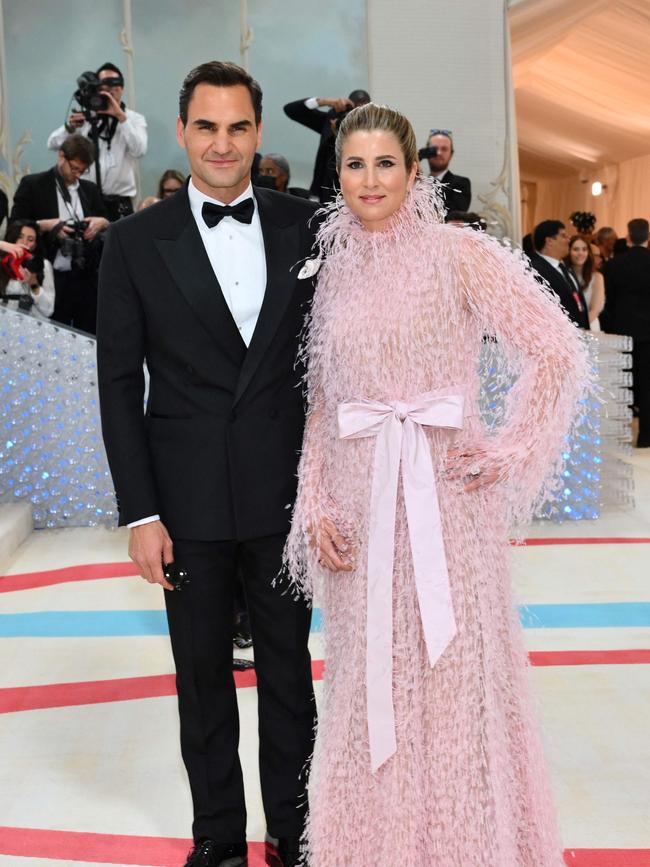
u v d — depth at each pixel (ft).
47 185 22.13
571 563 16.37
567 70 38.01
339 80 30.14
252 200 7.36
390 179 6.74
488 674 6.77
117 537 19.08
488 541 6.95
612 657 12.23
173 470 7.39
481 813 6.68
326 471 7.29
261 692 7.79
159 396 7.52
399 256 6.88
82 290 21.43
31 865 8.15
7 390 19.56
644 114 40.29
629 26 31.50
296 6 29.84
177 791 9.32
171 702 11.33
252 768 9.59
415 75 30.19
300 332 7.42
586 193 54.65
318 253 7.41
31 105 29.35
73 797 9.26
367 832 6.91
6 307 19.52
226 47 29.81
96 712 11.11
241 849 7.84
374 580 6.85
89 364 19.56
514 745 7.03
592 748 9.82
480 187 30.58
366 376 6.92
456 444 6.93
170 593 7.60
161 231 7.26
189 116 7.06
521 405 6.78
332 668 7.25
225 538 7.36
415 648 6.80
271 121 30.12
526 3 29.81
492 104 30.37
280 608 7.59
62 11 29.25
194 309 7.20
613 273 26.99
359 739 6.92
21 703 11.41
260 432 7.37
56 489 19.85
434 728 6.77
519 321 6.72
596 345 19.19
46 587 15.93
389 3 29.96
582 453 19.04
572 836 8.26
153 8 29.45
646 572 15.80
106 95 22.79
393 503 6.82
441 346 6.81
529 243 28.25
